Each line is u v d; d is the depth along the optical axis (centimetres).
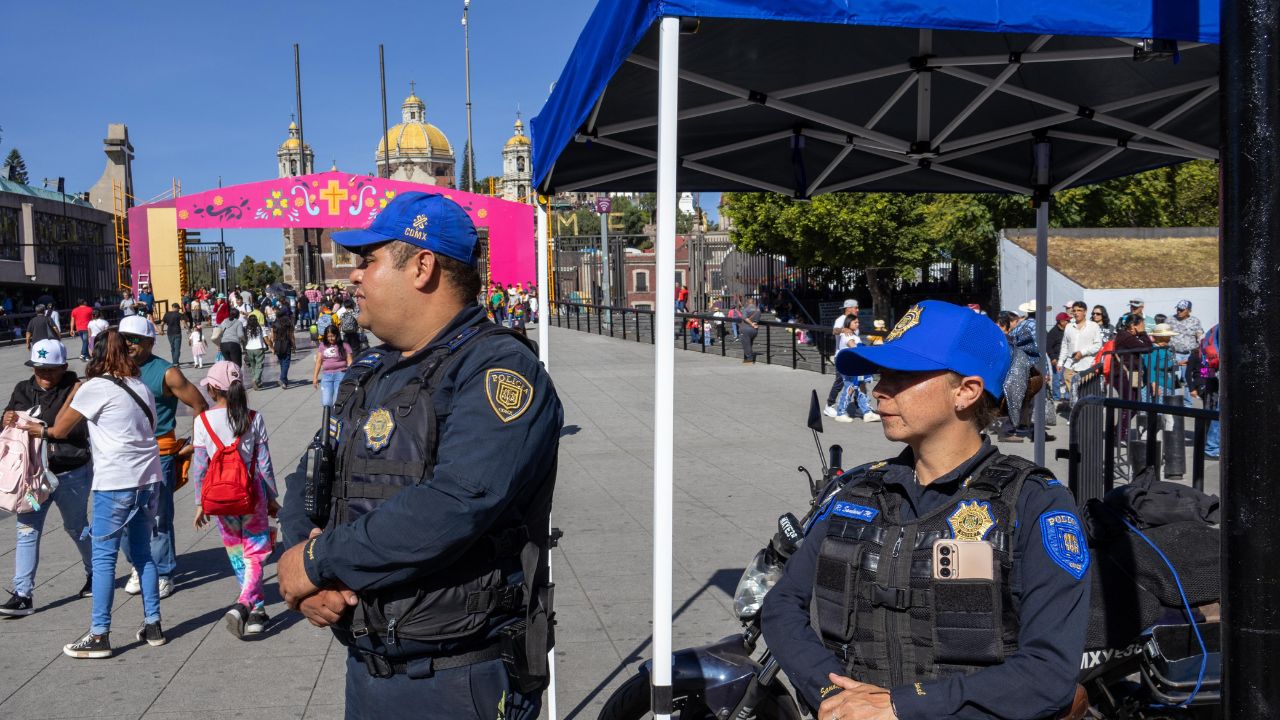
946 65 427
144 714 452
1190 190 3195
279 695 473
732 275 3634
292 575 208
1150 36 271
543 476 225
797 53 413
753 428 1305
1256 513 170
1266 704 169
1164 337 1088
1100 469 498
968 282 3741
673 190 273
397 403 217
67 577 674
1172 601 260
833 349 2033
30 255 3741
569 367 2048
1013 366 199
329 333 1537
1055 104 490
